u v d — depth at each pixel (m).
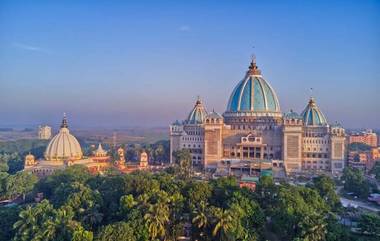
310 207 147.62
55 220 133.88
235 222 129.75
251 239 129.50
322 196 181.88
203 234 133.12
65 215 138.75
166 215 135.12
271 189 165.00
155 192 149.62
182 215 147.12
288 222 134.00
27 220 138.25
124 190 160.00
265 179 171.38
